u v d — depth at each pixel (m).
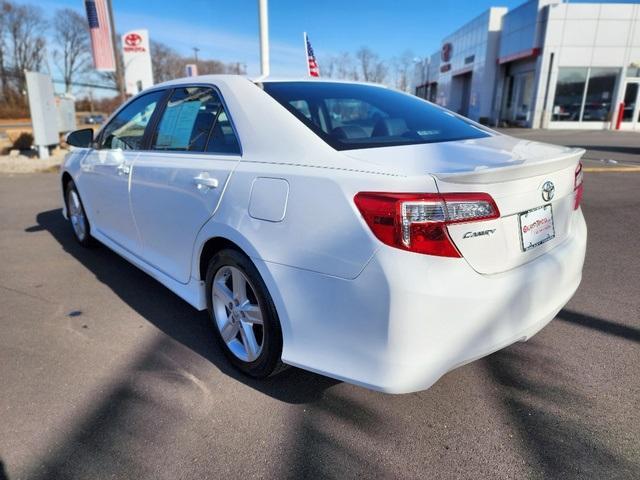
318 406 2.32
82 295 3.65
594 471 1.91
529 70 24.45
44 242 5.07
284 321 2.15
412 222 1.75
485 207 1.83
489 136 2.70
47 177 9.73
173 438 2.11
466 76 35.66
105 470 1.93
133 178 3.28
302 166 2.10
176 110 3.07
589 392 2.40
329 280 1.94
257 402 2.35
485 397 2.38
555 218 2.24
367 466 1.95
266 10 8.16
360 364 1.94
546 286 2.11
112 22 13.17
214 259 2.58
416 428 2.17
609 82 22.19
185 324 3.18
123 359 2.74
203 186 2.54
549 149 2.38
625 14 21.20
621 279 3.85
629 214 5.86
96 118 41.69
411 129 2.61
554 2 22.16
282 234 2.09
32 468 1.94
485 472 1.92
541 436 2.11
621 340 2.90
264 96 2.52
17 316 3.29
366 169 1.91
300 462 1.97
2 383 2.51
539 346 2.84
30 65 71.00
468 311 1.83
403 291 1.75
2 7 67.06
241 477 1.90
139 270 4.20
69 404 2.34
